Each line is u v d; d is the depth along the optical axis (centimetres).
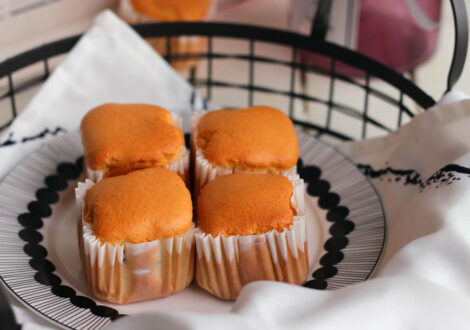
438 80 92
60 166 58
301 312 40
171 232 47
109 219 47
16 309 47
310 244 53
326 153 59
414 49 91
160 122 54
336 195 56
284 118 56
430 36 91
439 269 43
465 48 53
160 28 67
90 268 48
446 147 53
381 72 61
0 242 52
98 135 53
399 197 55
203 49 95
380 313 40
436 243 44
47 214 55
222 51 102
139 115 55
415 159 55
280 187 49
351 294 41
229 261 48
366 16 87
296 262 48
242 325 39
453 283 43
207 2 93
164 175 50
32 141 60
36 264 50
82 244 49
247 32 66
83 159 59
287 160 53
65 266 52
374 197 55
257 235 47
